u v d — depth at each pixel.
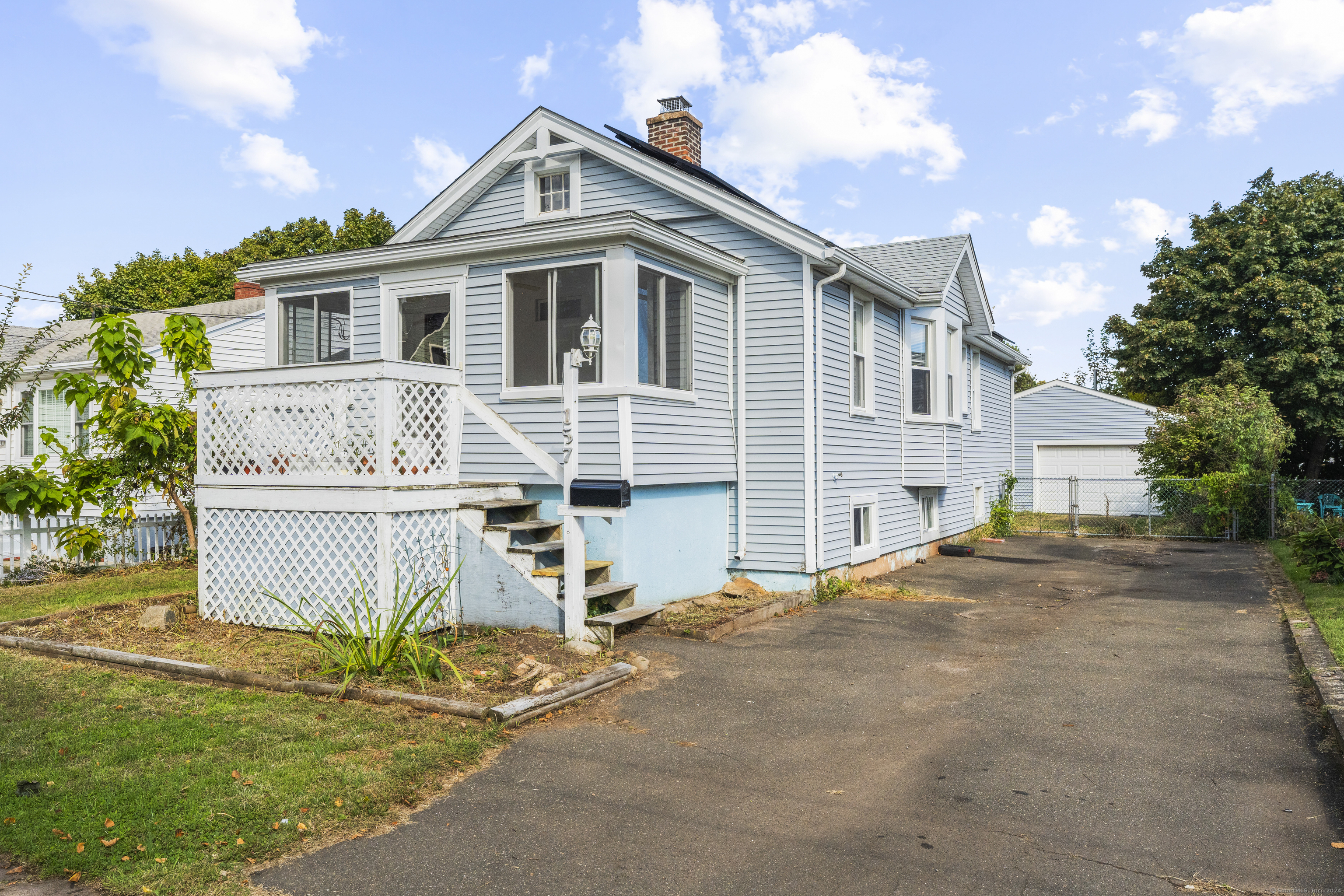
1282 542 18.16
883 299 13.82
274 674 6.85
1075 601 11.39
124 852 4.03
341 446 8.01
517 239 9.93
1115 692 6.95
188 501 14.03
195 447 12.36
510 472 9.79
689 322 10.60
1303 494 22.06
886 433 14.11
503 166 13.40
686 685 7.08
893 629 9.40
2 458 20.23
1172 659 8.05
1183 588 12.44
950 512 17.72
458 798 4.77
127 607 9.39
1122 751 5.61
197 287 39.19
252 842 4.14
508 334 10.28
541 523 9.05
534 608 8.31
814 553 11.24
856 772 5.23
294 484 8.22
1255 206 29.08
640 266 9.66
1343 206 27.69
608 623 8.22
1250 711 6.43
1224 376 27.12
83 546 12.10
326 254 11.41
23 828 4.23
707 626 8.98
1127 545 18.52
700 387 10.80
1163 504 20.42
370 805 4.58
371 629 6.99
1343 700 6.31
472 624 8.55
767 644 8.60
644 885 3.85
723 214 11.62
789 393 11.26
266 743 5.43
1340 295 27.08
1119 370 32.31
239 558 8.66
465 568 8.60
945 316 15.48
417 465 8.23
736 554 11.48
